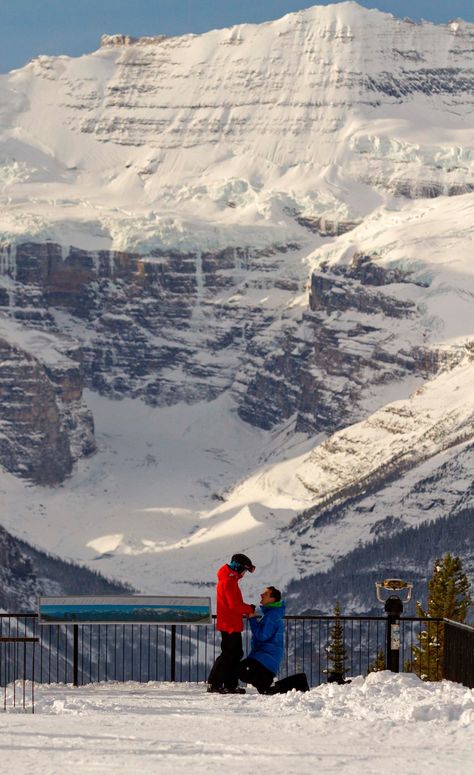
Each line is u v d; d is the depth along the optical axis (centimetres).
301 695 7862
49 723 6894
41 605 9862
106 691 9225
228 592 8881
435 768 5359
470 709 6625
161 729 6575
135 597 9869
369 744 5919
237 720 6888
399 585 9625
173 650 10181
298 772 5303
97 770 5384
